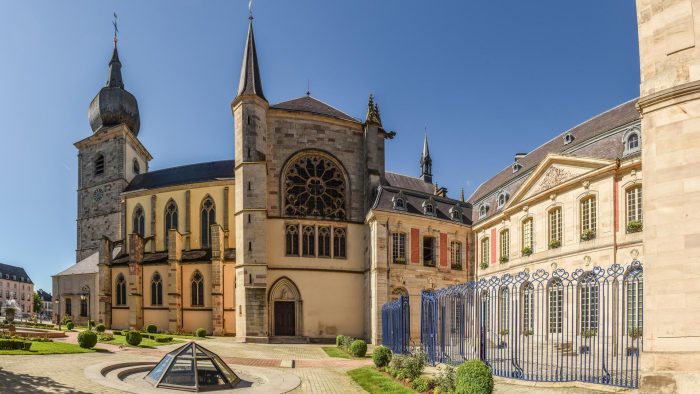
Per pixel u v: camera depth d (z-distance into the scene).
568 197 32.06
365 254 45.34
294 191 45.53
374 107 49.97
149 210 58.38
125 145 70.31
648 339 10.89
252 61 44.34
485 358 19.27
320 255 44.72
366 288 44.44
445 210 48.25
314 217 44.78
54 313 59.31
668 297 10.66
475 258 47.34
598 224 29.38
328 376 20.86
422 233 44.69
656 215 11.02
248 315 39.97
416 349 22.83
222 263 48.31
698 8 11.02
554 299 31.48
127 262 54.78
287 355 30.02
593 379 16.30
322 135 46.72
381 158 50.38
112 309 54.84
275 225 43.75
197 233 54.88
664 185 10.97
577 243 30.86
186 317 49.09
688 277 10.47
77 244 70.81
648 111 11.40
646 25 11.75
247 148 42.34
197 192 55.56
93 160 71.81
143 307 52.09
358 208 46.88
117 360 21.75
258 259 40.97
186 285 49.62
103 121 72.44
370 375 20.02
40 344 25.39
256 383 18.28
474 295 24.06
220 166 62.34
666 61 11.30
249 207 41.59
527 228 37.03
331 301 44.06
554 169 33.72
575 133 39.44
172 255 49.12
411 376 18.25
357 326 44.50
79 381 15.52
